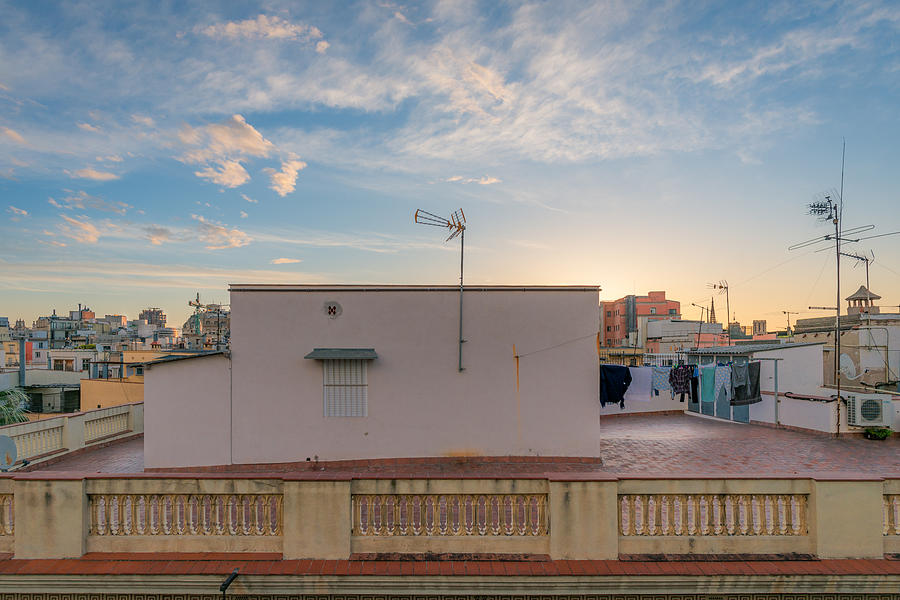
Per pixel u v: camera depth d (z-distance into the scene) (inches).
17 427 450.9
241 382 494.3
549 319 516.1
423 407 505.7
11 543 258.2
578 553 252.8
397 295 509.0
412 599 248.7
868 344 1131.3
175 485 255.6
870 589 246.8
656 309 2682.1
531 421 510.0
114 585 247.0
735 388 641.6
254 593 247.4
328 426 498.9
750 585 247.6
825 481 255.9
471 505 260.1
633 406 823.7
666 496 260.8
